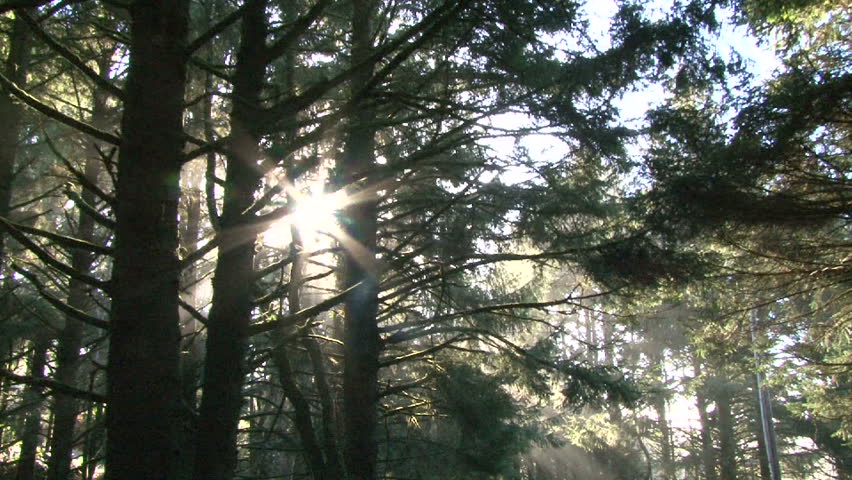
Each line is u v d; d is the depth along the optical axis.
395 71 7.66
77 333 9.91
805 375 14.48
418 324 9.60
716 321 12.84
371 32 8.95
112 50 8.49
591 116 6.41
